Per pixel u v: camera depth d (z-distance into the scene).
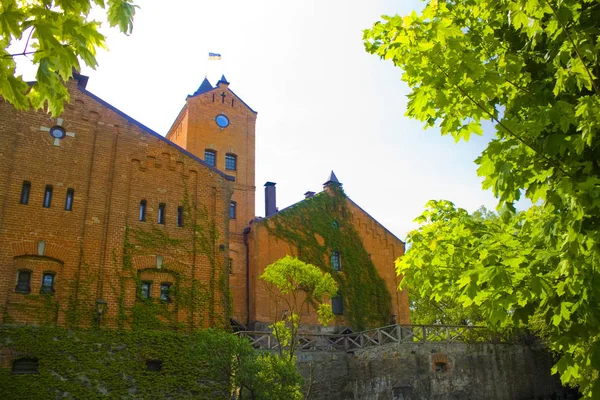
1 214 18.69
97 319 19.03
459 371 26.34
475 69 6.67
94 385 18.12
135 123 22.61
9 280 18.17
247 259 33.03
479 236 9.23
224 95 42.47
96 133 21.58
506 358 28.06
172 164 22.91
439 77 6.88
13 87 6.07
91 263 19.77
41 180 19.91
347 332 33.44
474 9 7.96
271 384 15.74
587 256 6.58
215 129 41.16
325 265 34.69
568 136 6.38
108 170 21.36
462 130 7.48
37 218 19.34
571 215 6.25
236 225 38.84
